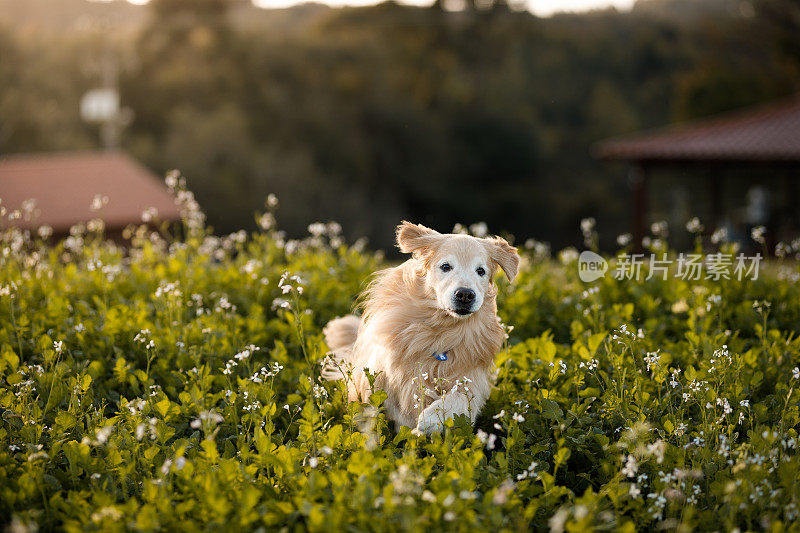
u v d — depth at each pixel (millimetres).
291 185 48031
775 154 22703
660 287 7605
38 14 52531
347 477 3980
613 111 59094
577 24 67062
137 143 48062
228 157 47938
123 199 23953
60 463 4523
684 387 5156
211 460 4145
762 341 6273
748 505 3961
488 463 4668
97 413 4770
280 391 5707
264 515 3684
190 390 5363
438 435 4520
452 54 64625
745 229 24359
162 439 4492
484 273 5000
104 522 3607
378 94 56406
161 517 3719
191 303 7262
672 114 52781
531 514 3783
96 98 44312
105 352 6191
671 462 4391
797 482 4066
